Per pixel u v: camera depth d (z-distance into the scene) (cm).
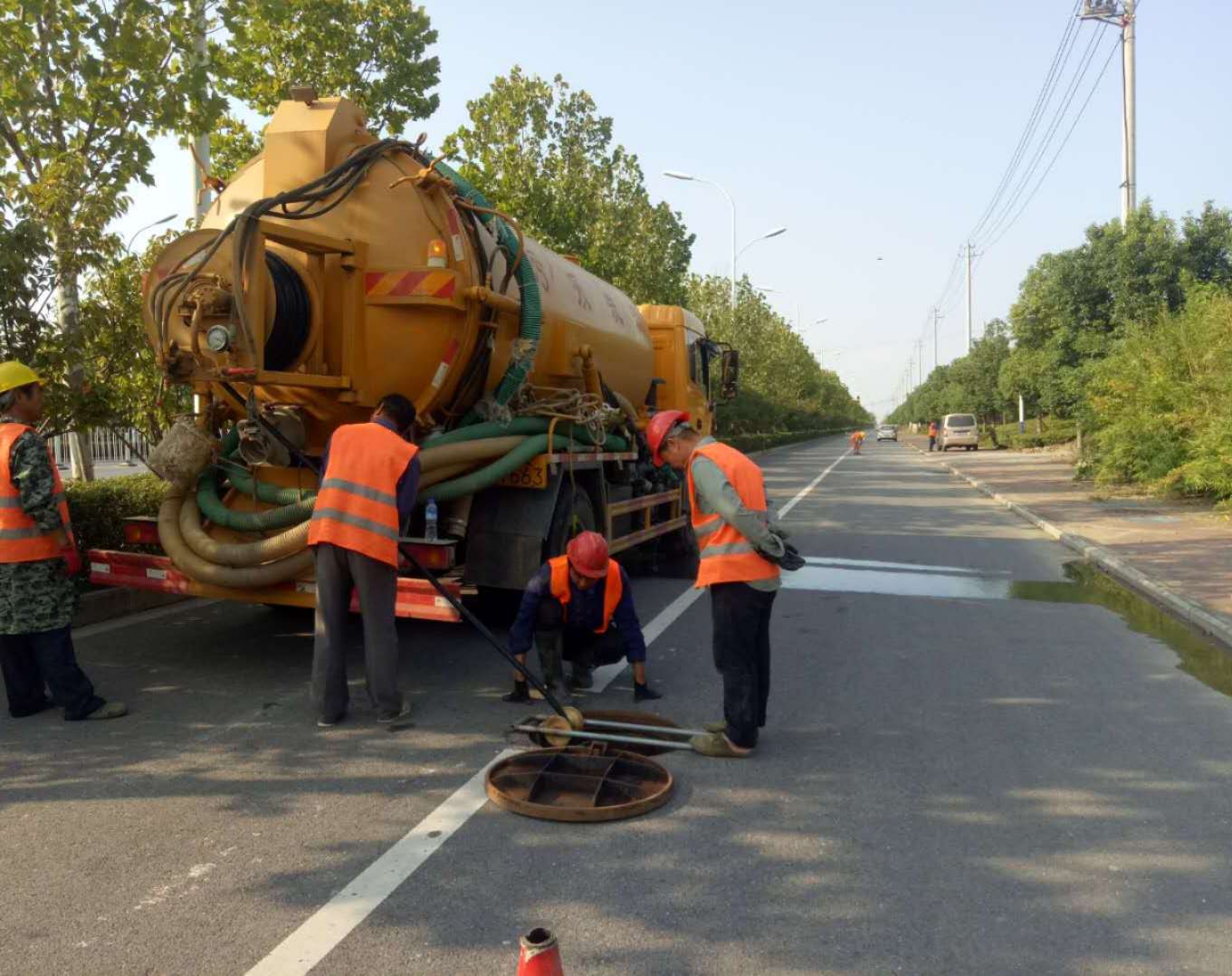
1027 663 720
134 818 430
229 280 573
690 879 377
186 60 961
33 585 539
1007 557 1263
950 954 326
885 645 774
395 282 642
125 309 916
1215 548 1255
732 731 504
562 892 365
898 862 393
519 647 591
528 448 702
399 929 338
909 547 1351
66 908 352
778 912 353
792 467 3606
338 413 657
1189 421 1800
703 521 504
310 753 513
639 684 612
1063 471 2955
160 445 638
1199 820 437
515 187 1878
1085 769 501
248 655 711
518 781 469
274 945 328
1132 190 2453
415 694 623
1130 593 1009
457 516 691
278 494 643
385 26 1414
